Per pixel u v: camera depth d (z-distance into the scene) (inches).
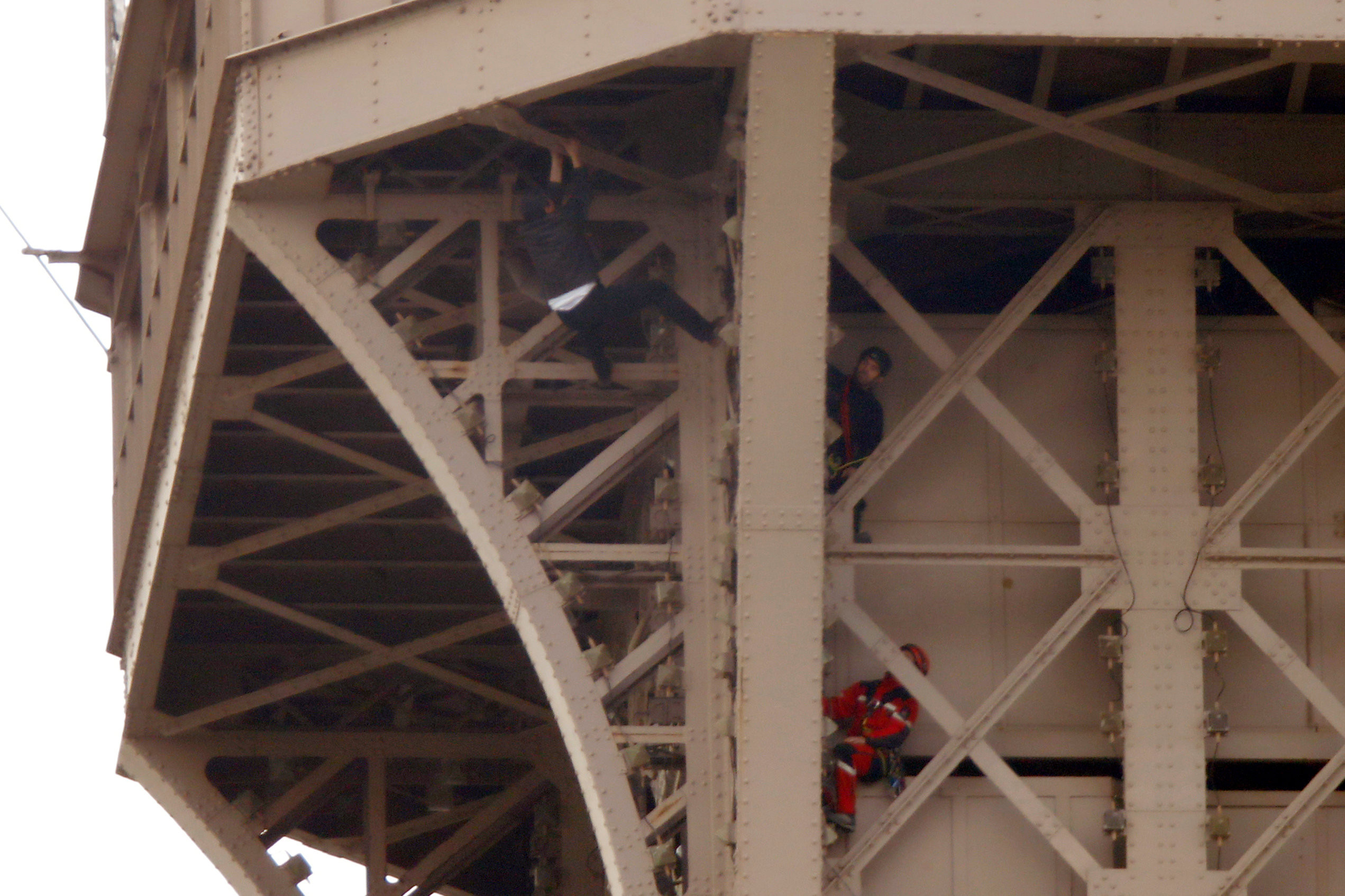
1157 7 1444.4
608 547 1715.1
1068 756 1740.9
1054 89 1766.7
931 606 1758.1
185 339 2132.1
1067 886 1713.8
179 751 2792.8
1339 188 1747.0
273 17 1736.0
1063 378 1782.7
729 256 1717.5
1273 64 1531.7
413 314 2242.9
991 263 1882.4
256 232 1763.0
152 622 2546.8
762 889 1523.1
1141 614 1681.8
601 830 1651.1
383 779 2893.7
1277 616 1796.3
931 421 1720.0
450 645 2915.8
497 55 1581.0
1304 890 1753.2
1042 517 1771.7
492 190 1829.5
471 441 1756.9
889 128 1731.1
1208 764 1764.3
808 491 1507.1
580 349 2066.9
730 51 1465.3
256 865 2775.6
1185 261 1722.4
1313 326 1712.6
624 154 1850.4
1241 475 1797.5
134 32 2251.5
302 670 2950.3
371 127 1646.2
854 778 1678.2
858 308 1843.0
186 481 2265.0
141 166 2464.3
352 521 2541.8
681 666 1711.4
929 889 1712.6
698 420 1740.9
